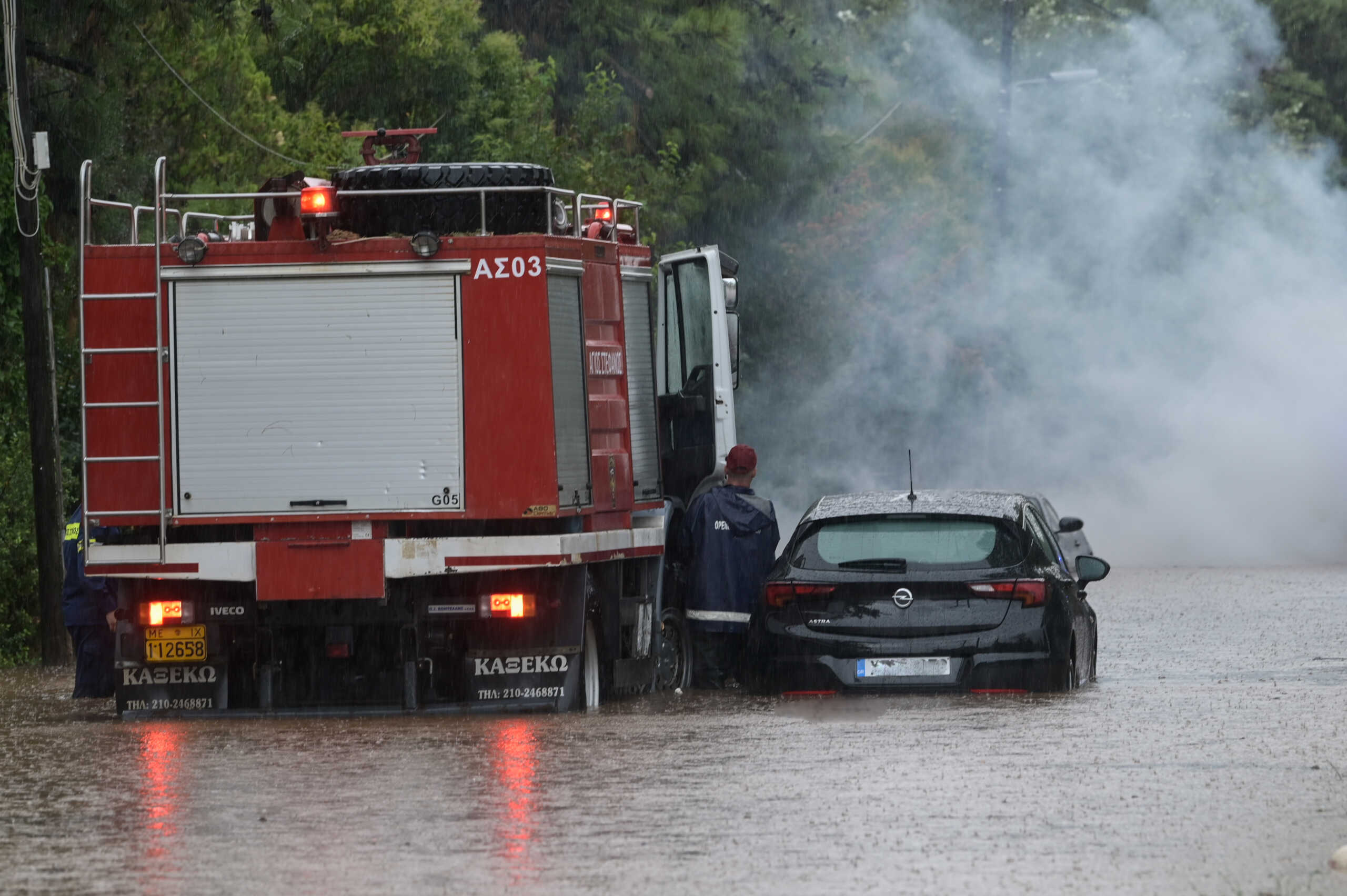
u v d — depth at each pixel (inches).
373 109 4338.1
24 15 2822.3
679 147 4943.4
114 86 3105.3
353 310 1683.1
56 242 3122.5
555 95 4955.7
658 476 1942.7
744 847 1058.7
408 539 1676.9
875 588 1744.6
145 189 3373.5
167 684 1722.4
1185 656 2186.3
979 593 1737.2
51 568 2556.6
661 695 1889.8
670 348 2176.4
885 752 1403.8
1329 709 1642.5
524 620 1695.4
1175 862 1009.5
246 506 1685.5
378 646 1722.4
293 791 1272.1
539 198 1800.0
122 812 1203.2
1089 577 1948.8
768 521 1959.9
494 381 1675.7
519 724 1621.6
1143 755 1379.2
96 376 1702.8
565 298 1721.2
